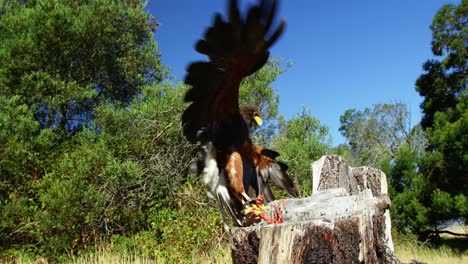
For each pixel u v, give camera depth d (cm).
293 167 1249
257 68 361
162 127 1227
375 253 375
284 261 330
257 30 321
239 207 446
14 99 1185
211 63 374
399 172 2012
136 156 1235
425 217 1830
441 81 2209
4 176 1122
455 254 1639
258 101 1390
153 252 1091
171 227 1091
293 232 335
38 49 1365
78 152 1224
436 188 1898
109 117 1219
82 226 1109
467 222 1884
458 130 1828
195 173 456
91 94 1367
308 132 1426
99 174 1138
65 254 1065
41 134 1211
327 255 332
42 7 1373
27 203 1169
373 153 3503
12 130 1141
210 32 327
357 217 353
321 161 608
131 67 1566
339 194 475
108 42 1491
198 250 1077
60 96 1333
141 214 1173
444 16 2153
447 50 2191
